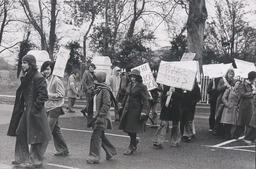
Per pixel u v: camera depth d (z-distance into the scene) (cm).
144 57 2795
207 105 2202
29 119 808
